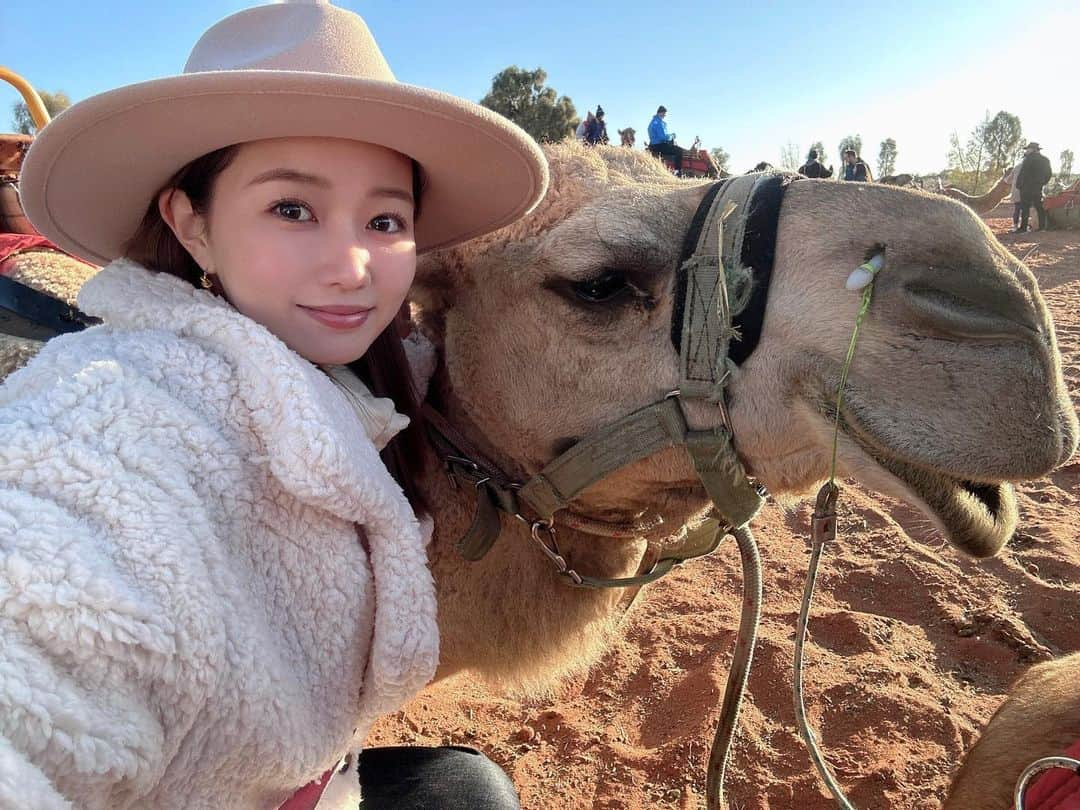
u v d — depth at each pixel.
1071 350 3.32
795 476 0.73
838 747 1.24
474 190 0.64
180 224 0.52
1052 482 2.19
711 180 0.87
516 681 0.90
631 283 0.74
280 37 0.51
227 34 0.53
